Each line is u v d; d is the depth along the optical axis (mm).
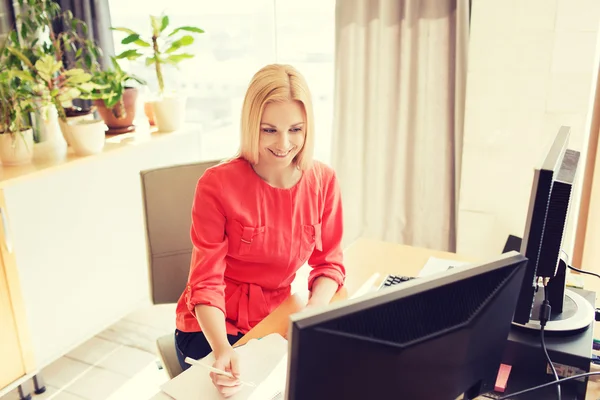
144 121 2682
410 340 684
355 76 2336
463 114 2168
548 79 1933
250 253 1319
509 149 2064
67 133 2086
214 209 1285
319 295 1323
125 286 2521
